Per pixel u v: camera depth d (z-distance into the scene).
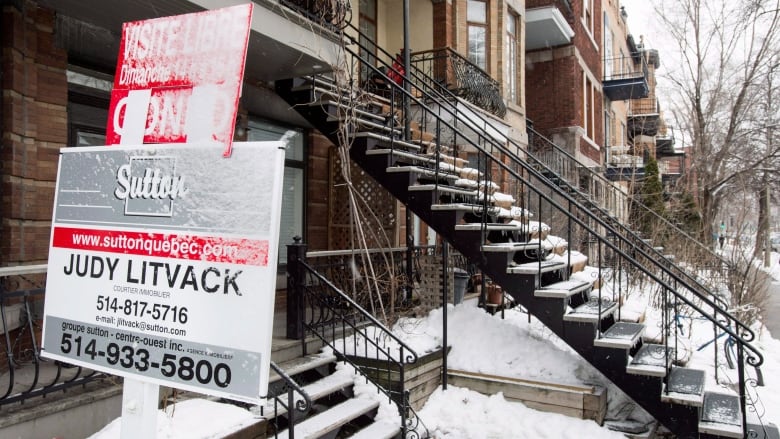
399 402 4.94
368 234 7.80
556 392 5.31
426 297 6.93
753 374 6.71
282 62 5.97
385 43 11.23
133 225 1.90
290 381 3.84
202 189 1.78
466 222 6.36
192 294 1.76
